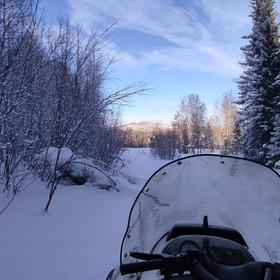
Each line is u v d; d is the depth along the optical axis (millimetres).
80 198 7434
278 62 25875
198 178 2129
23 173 7992
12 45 6492
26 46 6758
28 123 7383
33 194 7094
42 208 6113
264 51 26141
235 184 2098
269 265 1150
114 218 6035
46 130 8219
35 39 7066
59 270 3768
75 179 8641
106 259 4137
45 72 7641
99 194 8148
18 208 5977
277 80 24859
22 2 6539
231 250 1663
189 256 1272
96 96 8211
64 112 7320
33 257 4062
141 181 12422
